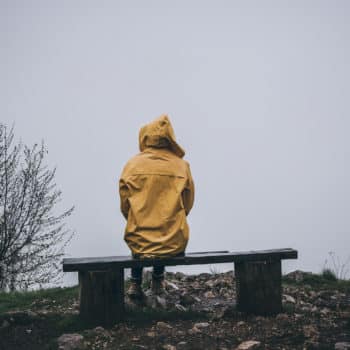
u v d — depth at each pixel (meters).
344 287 4.80
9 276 7.26
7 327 3.64
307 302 4.24
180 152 4.11
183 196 4.02
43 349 3.29
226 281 4.93
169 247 3.75
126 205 3.95
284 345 3.23
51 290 4.95
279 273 3.84
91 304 3.64
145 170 3.88
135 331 3.52
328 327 3.52
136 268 4.02
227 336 3.40
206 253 3.93
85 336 3.42
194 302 4.30
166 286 4.73
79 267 3.61
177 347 3.24
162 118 4.06
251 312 3.79
